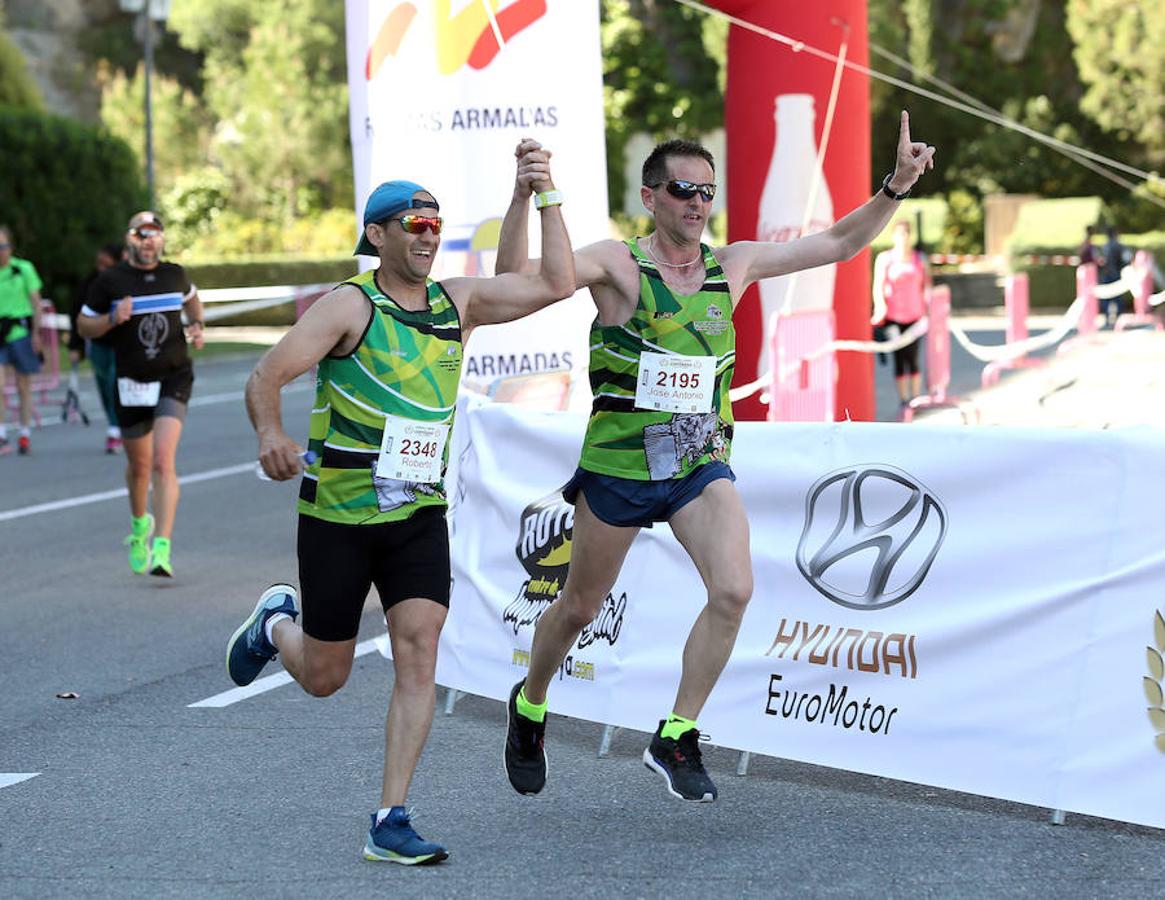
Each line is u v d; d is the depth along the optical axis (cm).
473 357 1786
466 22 1764
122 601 1891
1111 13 8762
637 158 10112
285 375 965
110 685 1506
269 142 9919
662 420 1039
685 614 1230
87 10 11881
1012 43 9312
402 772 996
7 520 2498
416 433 990
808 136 2386
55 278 6322
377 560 1005
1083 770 1041
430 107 1772
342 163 10019
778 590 1188
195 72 11925
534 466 1348
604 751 1245
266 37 10019
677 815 1089
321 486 993
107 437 3403
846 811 1091
